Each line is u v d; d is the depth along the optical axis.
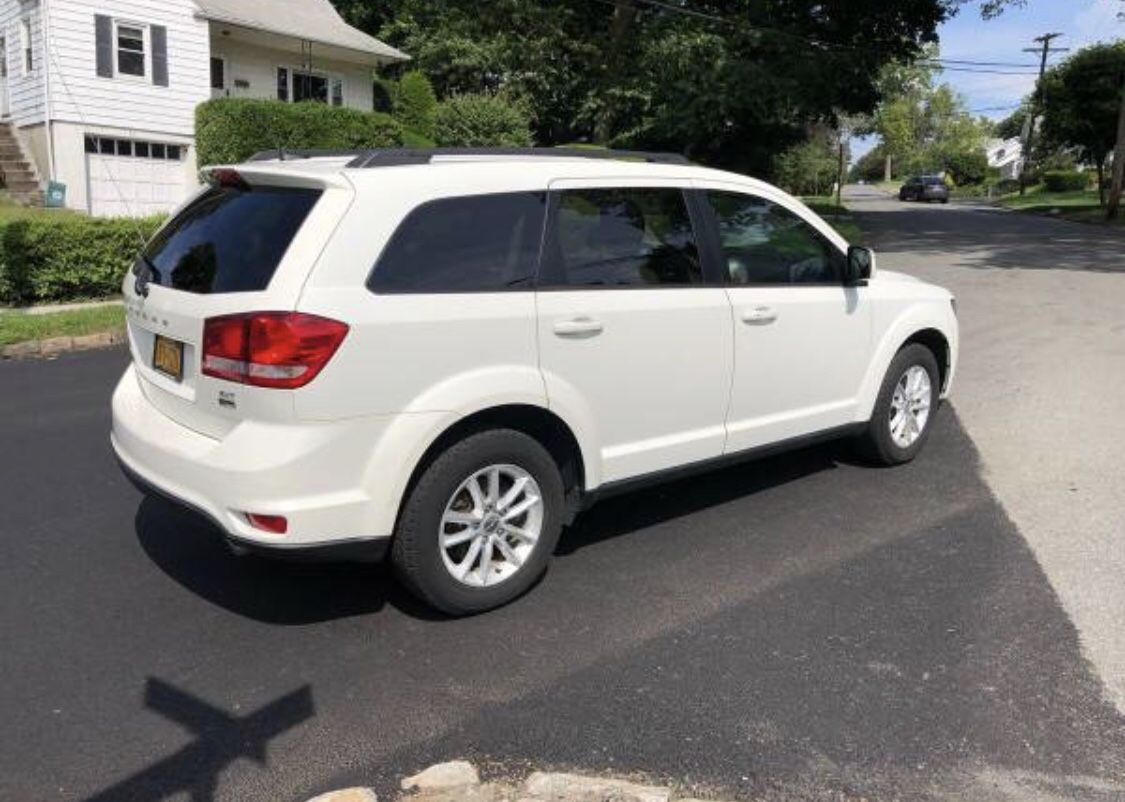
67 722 3.35
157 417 4.13
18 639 3.90
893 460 6.02
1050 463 6.07
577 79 27.86
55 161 20.78
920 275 15.57
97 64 21.09
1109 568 4.54
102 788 3.02
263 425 3.61
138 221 13.73
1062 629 3.96
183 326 3.87
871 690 3.53
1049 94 39.22
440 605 4.00
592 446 4.35
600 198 4.40
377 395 3.68
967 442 6.56
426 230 3.86
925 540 4.91
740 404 4.97
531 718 3.38
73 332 10.41
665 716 3.38
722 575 4.52
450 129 29.92
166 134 22.48
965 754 3.15
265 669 3.70
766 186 5.19
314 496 3.62
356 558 3.79
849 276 5.52
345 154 4.29
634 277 4.47
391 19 37.44
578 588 4.39
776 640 3.90
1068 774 3.05
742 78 24.28
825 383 5.44
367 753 3.19
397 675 3.66
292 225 3.73
